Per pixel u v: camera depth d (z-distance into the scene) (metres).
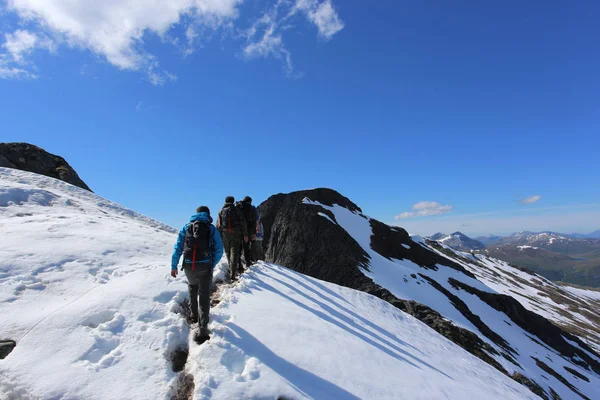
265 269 11.76
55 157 24.81
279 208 44.47
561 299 87.56
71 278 7.41
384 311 12.88
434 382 7.30
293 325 7.12
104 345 5.37
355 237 39.84
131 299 6.79
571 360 37.44
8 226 9.80
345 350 6.86
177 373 5.16
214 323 6.36
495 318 36.94
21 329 5.36
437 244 109.31
